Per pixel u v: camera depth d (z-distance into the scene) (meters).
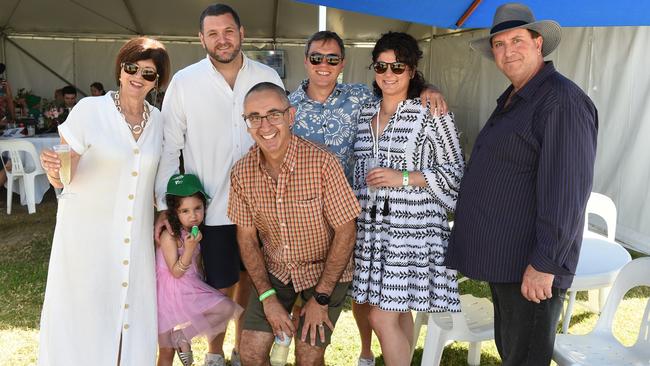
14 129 6.95
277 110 2.15
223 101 2.78
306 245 2.39
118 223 2.41
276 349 2.45
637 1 3.67
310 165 2.24
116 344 2.44
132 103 2.41
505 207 2.16
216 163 2.82
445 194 2.44
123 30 11.05
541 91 2.07
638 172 5.21
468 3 4.06
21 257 5.17
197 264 2.83
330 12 10.33
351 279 2.57
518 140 2.09
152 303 2.54
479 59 8.81
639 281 2.53
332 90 2.77
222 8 2.67
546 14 4.04
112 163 2.36
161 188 2.72
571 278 2.19
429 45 11.34
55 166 2.21
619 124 5.45
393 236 2.43
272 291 2.47
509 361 2.29
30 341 3.49
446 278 2.49
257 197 2.32
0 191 8.04
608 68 5.56
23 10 9.87
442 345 2.77
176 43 11.48
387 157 2.47
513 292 2.22
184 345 2.66
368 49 11.70
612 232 3.76
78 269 2.38
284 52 11.75
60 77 11.08
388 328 2.52
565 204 1.95
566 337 2.60
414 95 2.51
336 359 3.30
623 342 3.50
